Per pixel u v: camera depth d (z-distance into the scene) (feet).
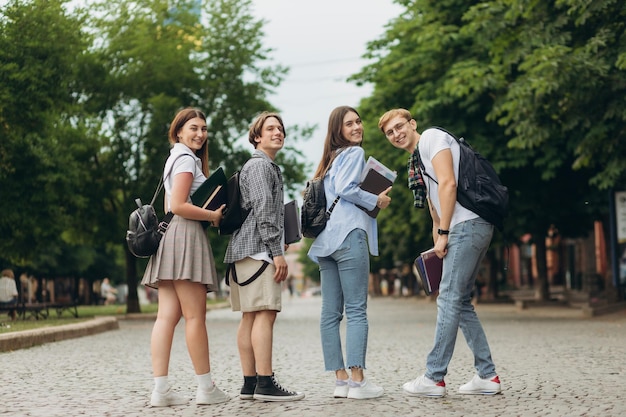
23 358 35.68
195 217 20.20
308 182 21.89
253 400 20.88
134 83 93.97
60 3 73.41
